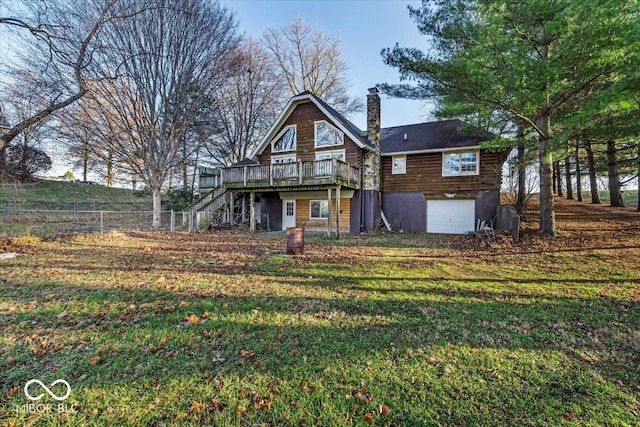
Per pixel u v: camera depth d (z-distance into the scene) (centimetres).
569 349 338
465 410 241
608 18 654
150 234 1412
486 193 1495
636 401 250
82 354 326
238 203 2014
